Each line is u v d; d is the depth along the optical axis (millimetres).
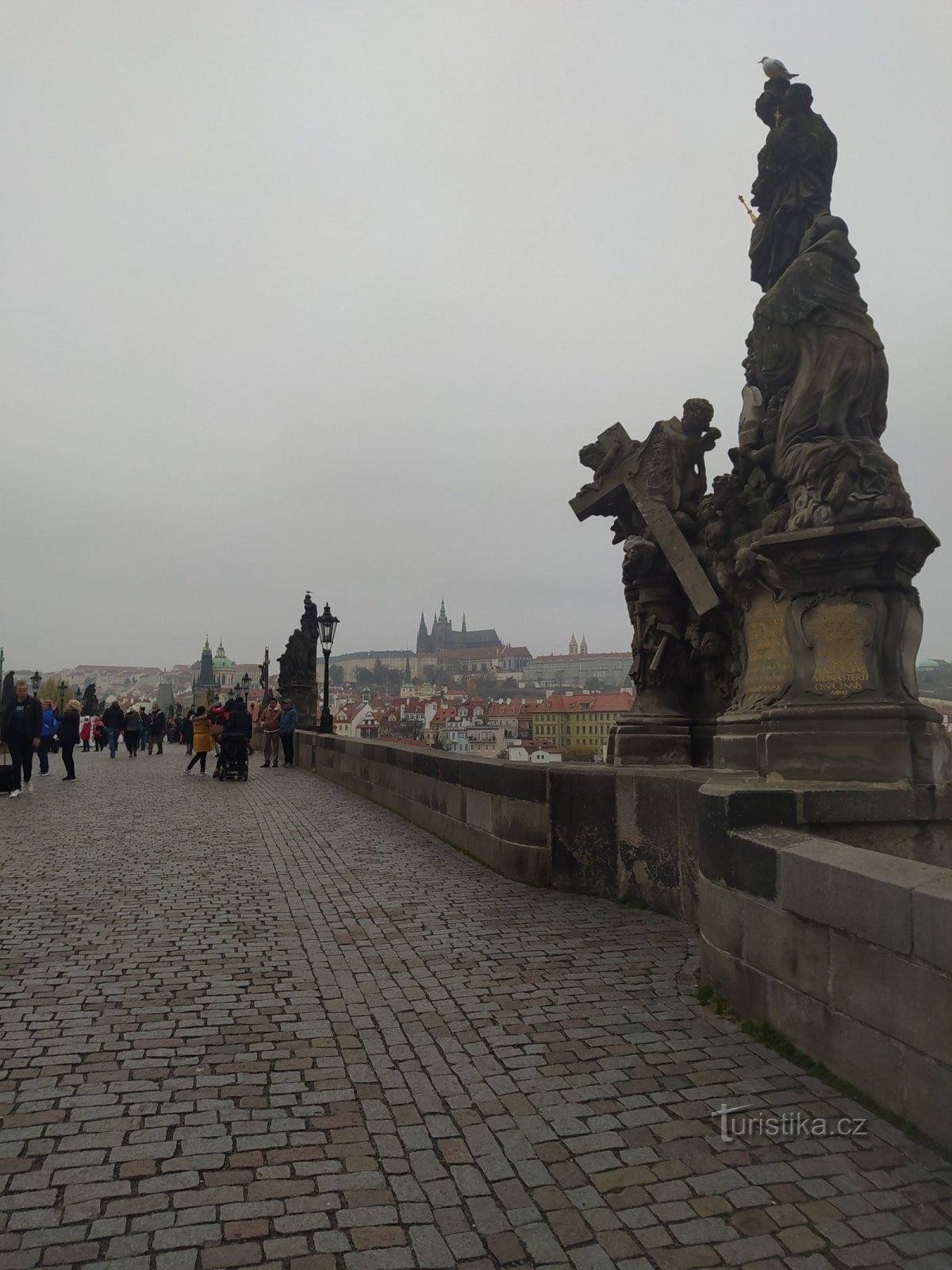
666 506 11789
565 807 8742
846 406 8234
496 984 5824
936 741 7250
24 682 18078
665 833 7719
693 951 6555
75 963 6254
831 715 7359
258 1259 2977
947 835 5906
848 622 7609
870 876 4027
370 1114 4012
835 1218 3213
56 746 28031
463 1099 4156
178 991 5695
